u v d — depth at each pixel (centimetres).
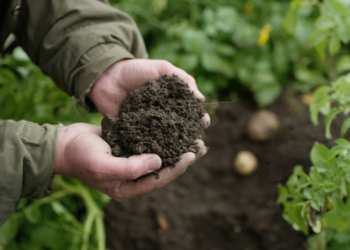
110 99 67
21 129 56
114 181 58
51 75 69
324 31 69
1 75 78
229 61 116
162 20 125
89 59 65
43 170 56
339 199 59
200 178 94
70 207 84
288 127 97
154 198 88
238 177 93
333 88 63
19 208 74
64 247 76
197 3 120
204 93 112
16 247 74
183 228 84
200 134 60
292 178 64
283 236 80
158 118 57
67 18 66
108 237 83
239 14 122
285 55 114
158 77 65
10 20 64
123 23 69
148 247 82
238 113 110
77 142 56
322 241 69
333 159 59
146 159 54
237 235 83
